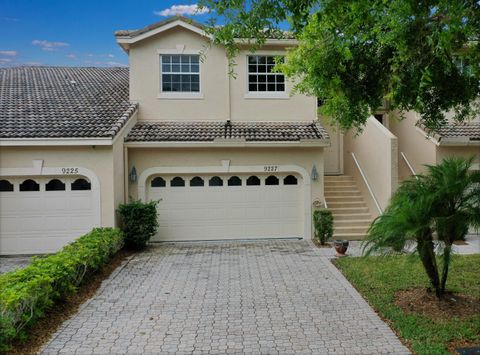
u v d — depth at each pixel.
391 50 8.67
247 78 15.77
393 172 13.98
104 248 10.41
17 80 17.88
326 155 18.67
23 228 13.20
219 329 6.89
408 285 8.91
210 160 14.50
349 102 9.30
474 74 8.14
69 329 6.89
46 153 12.90
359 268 10.48
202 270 10.74
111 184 13.06
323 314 7.50
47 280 6.98
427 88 8.58
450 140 14.56
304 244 14.05
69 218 13.25
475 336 6.32
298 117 15.94
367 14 6.64
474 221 6.99
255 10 6.48
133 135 14.19
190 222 14.71
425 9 6.68
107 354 6.02
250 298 8.45
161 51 15.41
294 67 9.59
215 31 7.21
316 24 7.34
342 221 15.10
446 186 7.18
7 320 5.68
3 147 12.72
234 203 14.83
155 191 14.62
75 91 16.72
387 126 18.58
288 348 6.17
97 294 8.76
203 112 15.65
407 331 6.54
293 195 14.97
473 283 8.93
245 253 12.76
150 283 9.58
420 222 7.14
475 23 6.86
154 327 6.99
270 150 14.66
